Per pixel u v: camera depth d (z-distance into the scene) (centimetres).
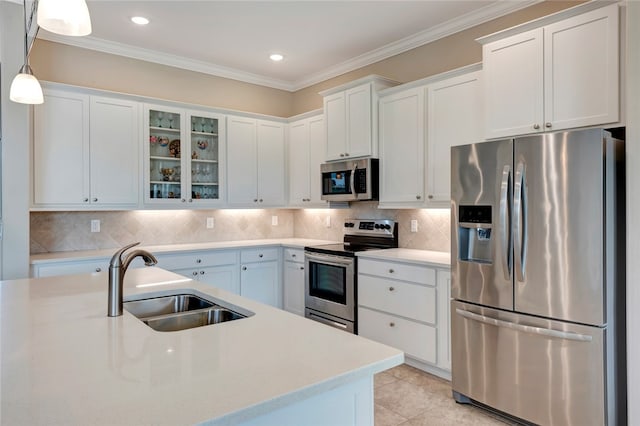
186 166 419
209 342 126
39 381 97
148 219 429
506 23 321
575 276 211
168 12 333
